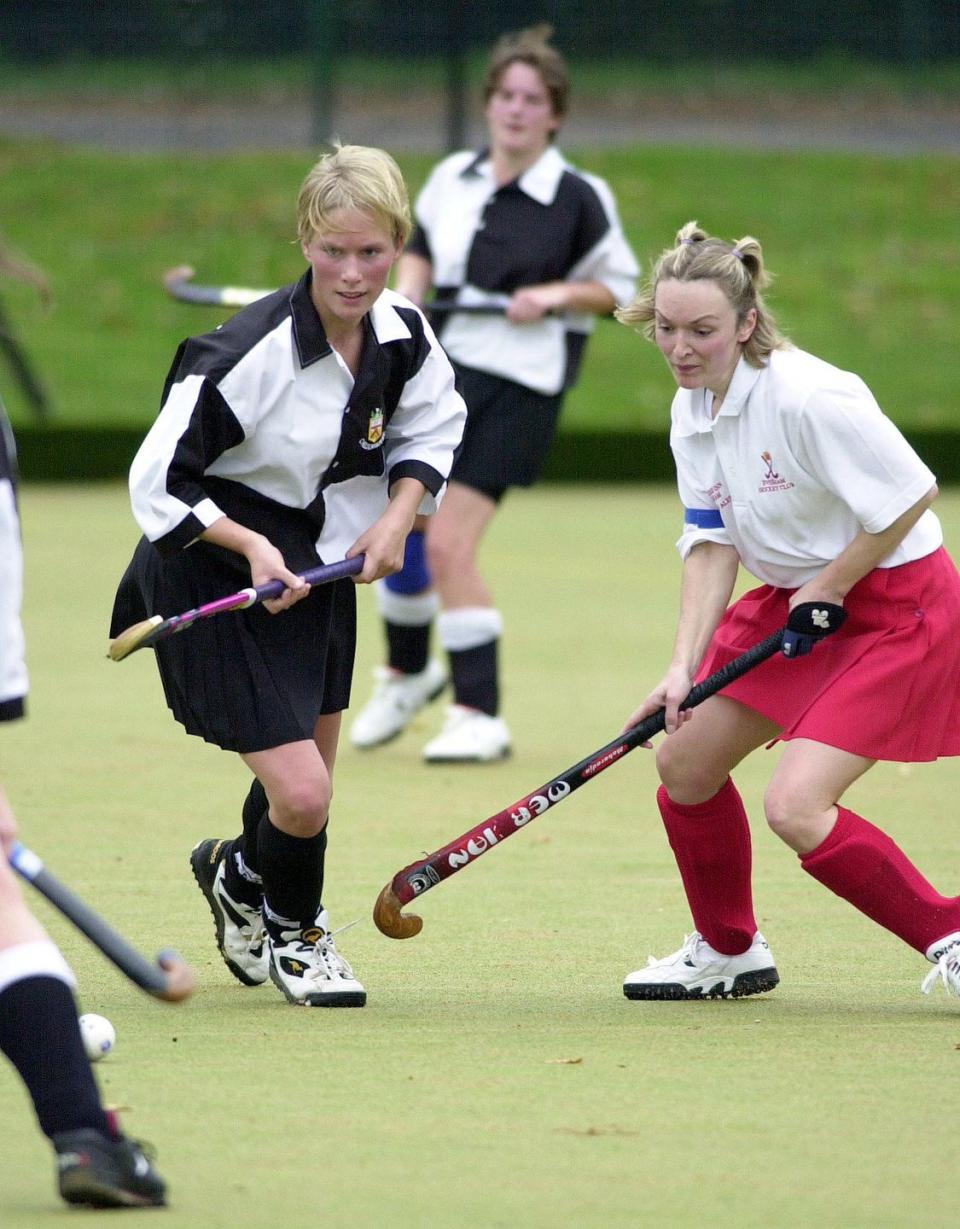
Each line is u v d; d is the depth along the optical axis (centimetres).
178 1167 1147
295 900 1552
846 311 8769
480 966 1705
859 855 1524
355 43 10419
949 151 10300
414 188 9238
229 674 1516
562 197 2761
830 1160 1170
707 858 1582
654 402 7988
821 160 10112
